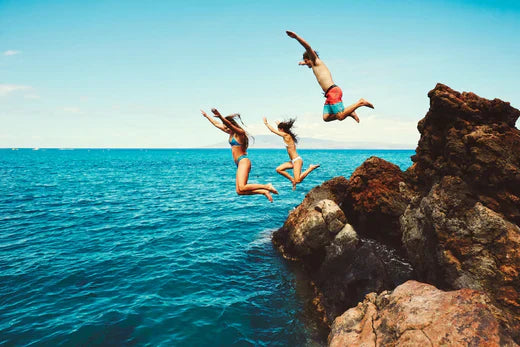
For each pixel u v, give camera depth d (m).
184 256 14.00
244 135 5.96
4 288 10.49
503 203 8.54
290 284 11.84
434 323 5.25
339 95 5.48
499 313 6.59
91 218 21.33
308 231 13.41
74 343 7.68
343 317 7.00
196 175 57.62
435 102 10.43
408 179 13.51
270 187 5.74
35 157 140.75
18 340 7.73
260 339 8.37
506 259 7.79
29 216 21.56
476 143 8.95
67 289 10.52
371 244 12.99
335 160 105.19
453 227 8.83
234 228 19.39
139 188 37.97
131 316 8.91
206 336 8.25
